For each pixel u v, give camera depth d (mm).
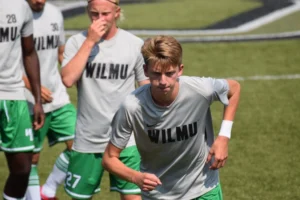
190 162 18609
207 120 18578
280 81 42531
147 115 17672
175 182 18844
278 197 26328
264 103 38125
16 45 22562
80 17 61781
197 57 48469
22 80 22906
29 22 23141
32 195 24797
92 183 22875
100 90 22094
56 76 26734
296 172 28812
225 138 18328
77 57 21609
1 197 26359
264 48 50812
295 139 32719
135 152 22125
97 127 22281
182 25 59188
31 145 22938
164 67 16562
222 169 29047
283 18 61781
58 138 26625
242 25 59250
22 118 22703
